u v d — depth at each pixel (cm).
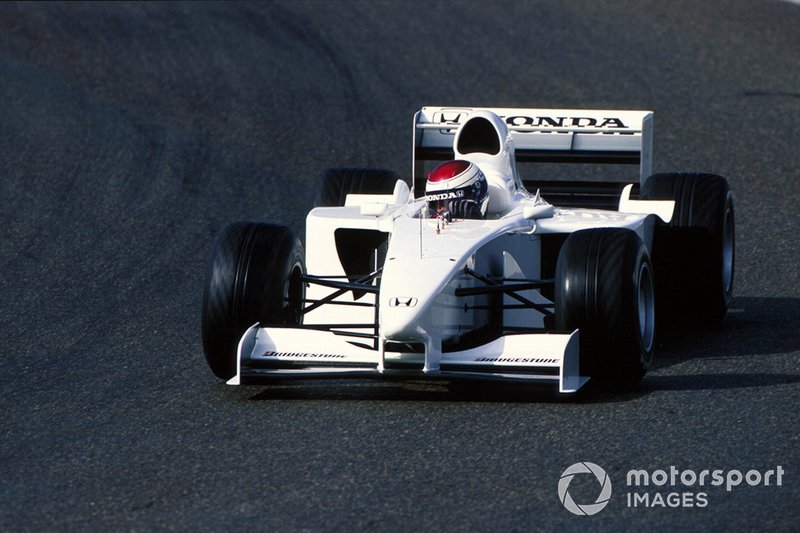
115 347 2869
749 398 2317
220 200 4447
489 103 5853
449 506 1845
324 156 5088
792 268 3528
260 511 1848
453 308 2405
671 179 3062
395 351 2356
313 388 2478
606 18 7531
